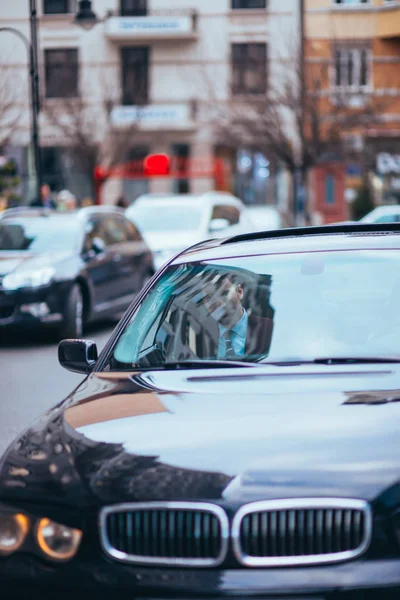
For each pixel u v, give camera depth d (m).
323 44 44.66
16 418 9.84
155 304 5.13
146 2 46.66
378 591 3.25
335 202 45.91
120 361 4.84
